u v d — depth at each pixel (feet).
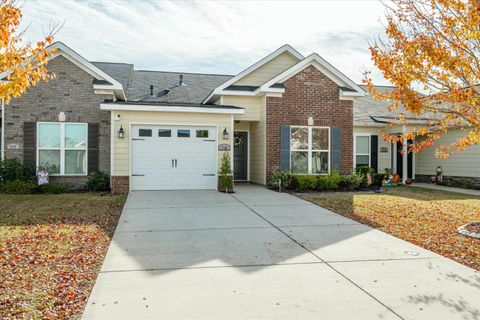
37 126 45.29
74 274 16.38
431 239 23.09
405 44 26.03
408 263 18.49
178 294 14.48
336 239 22.99
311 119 50.06
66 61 45.98
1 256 18.43
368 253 20.15
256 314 12.88
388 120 58.34
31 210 30.73
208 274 16.75
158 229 25.13
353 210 32.63
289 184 46.80
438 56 24.58
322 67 50.47
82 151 46.21
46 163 45.47
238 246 21.33
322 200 37.88
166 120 43.80
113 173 42.42
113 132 42.42
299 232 24.67
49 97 45.60
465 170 54.44
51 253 19.22
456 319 12.67
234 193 42.42
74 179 45.85
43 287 14.84
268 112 48.98
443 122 28.68
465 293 14.84
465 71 24.76
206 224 26.76
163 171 43.91
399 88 27.12
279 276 16.58
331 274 16.89
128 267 17.52
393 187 53.36
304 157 50.29
